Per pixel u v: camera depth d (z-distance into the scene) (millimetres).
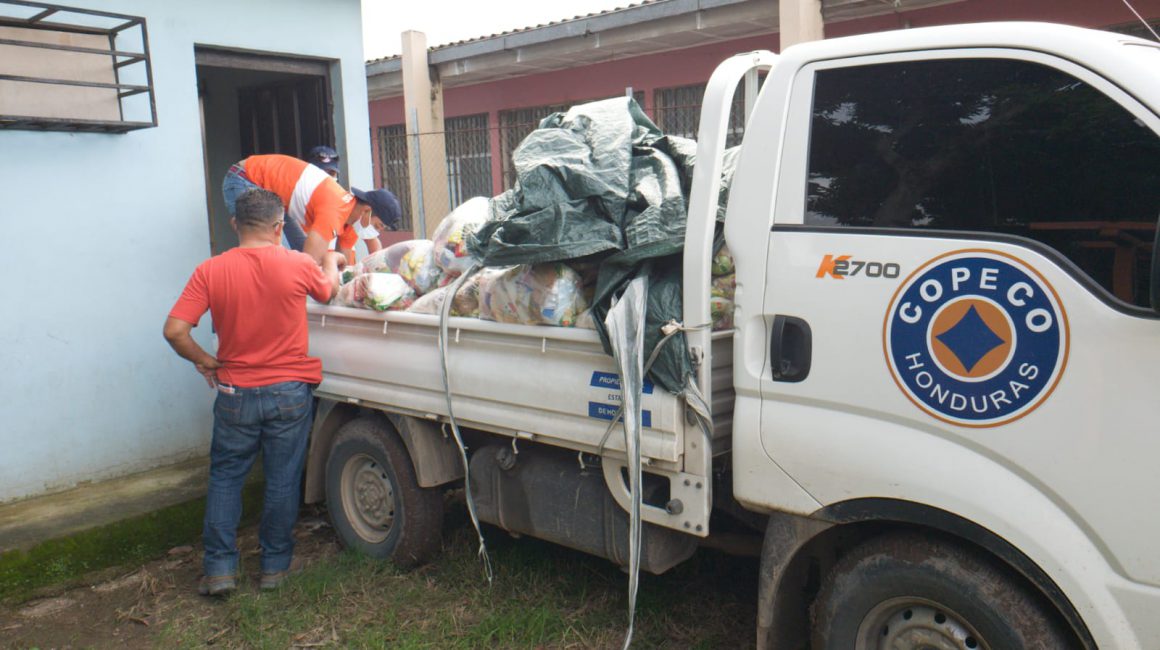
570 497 3408
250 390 3879
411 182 12297
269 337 3887
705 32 10133
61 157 4777
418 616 3729
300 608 3838
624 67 11773
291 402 3943
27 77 4395
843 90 2592
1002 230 2297
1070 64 2240
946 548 2408
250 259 3832
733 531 3309
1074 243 2180
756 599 3664
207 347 5445
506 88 13367
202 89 7254
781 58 2719
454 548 4309
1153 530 2047
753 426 2705
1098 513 2119
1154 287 1936
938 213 2398
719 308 2922
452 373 3584
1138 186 2115
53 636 3766
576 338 3096
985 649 2342
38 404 4770
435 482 3967
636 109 3572
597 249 2941
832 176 2580
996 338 2244
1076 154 2211
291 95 6535
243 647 3604
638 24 10359
